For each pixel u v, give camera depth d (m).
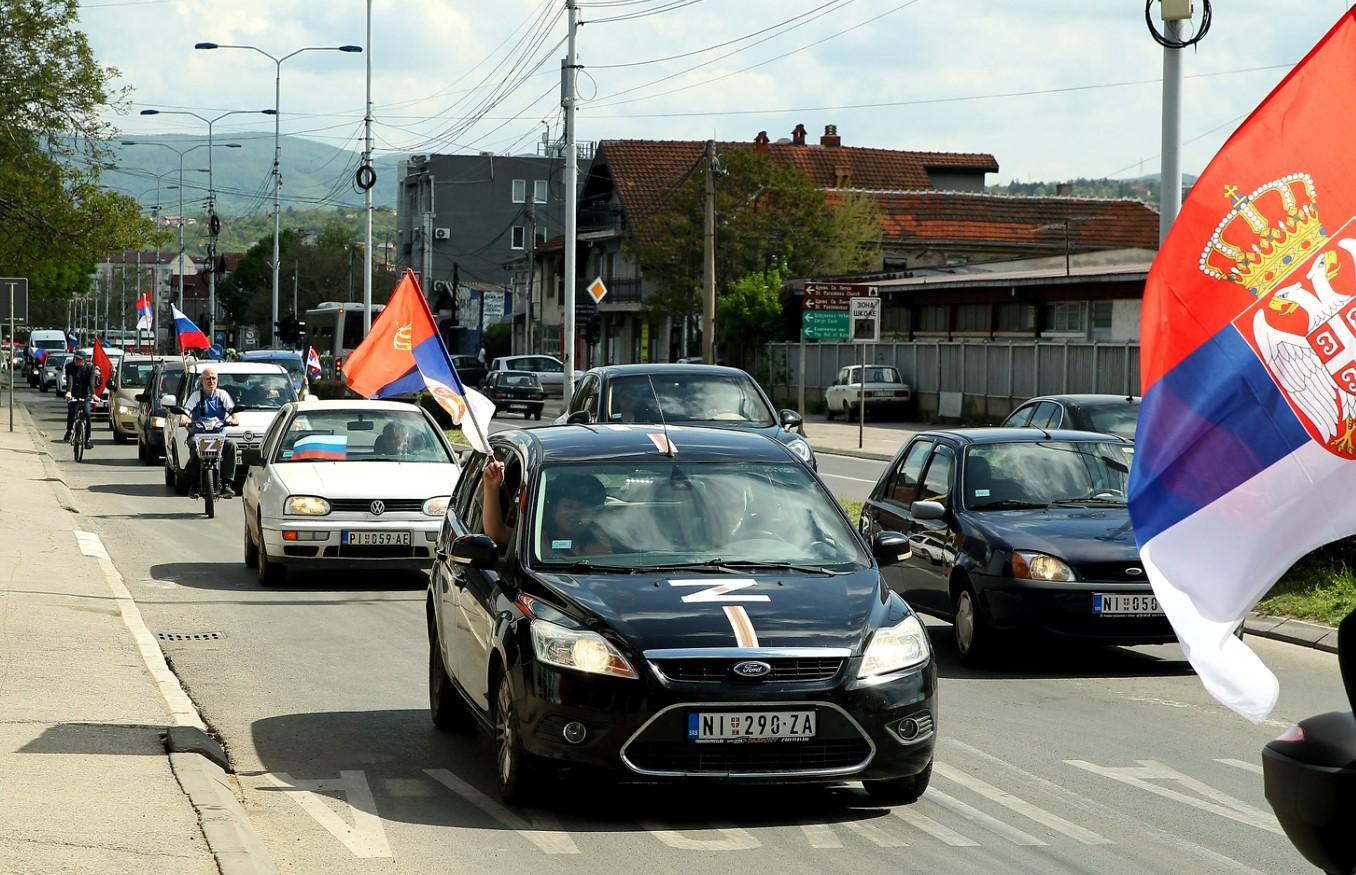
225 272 180.88
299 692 11.98
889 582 15.11
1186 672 13.07
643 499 9.51
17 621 13.96
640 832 8.12
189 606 16.47
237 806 8.27
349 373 19.89
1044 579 12.68
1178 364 6.74
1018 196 88.31
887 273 69.06
